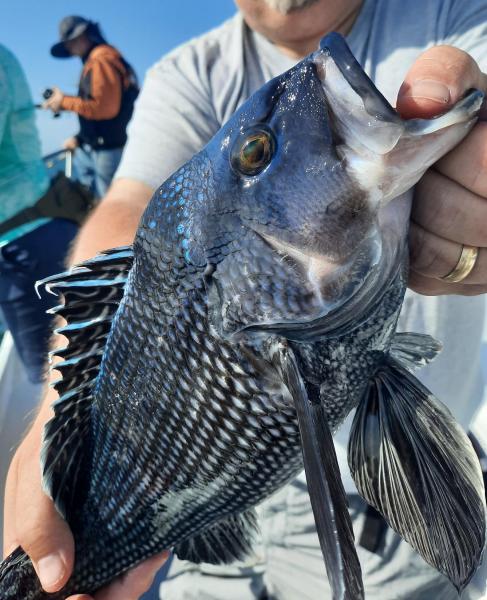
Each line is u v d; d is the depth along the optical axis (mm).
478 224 236
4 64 854
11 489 356
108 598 340
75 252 436
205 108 482
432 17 420
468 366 482
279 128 230
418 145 211
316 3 415
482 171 223
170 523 310
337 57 216
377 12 442
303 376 244
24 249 804
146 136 487
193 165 258
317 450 222
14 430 676
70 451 316
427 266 258
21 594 333
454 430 259
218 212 247
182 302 260
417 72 221
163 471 293
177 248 258
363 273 231
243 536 338
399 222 235
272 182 233
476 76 224
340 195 223
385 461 277
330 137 220
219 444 271
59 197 909
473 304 472
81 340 302
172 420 278
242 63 472
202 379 262
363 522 489
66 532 322
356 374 266
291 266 237
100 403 307
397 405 273
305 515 508
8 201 874
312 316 240
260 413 259
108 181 998
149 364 277
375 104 206
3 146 864
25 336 756
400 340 311
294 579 521
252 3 426
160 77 506
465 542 255
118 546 327
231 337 251
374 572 493
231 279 247
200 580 557
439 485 263
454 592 492
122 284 292
